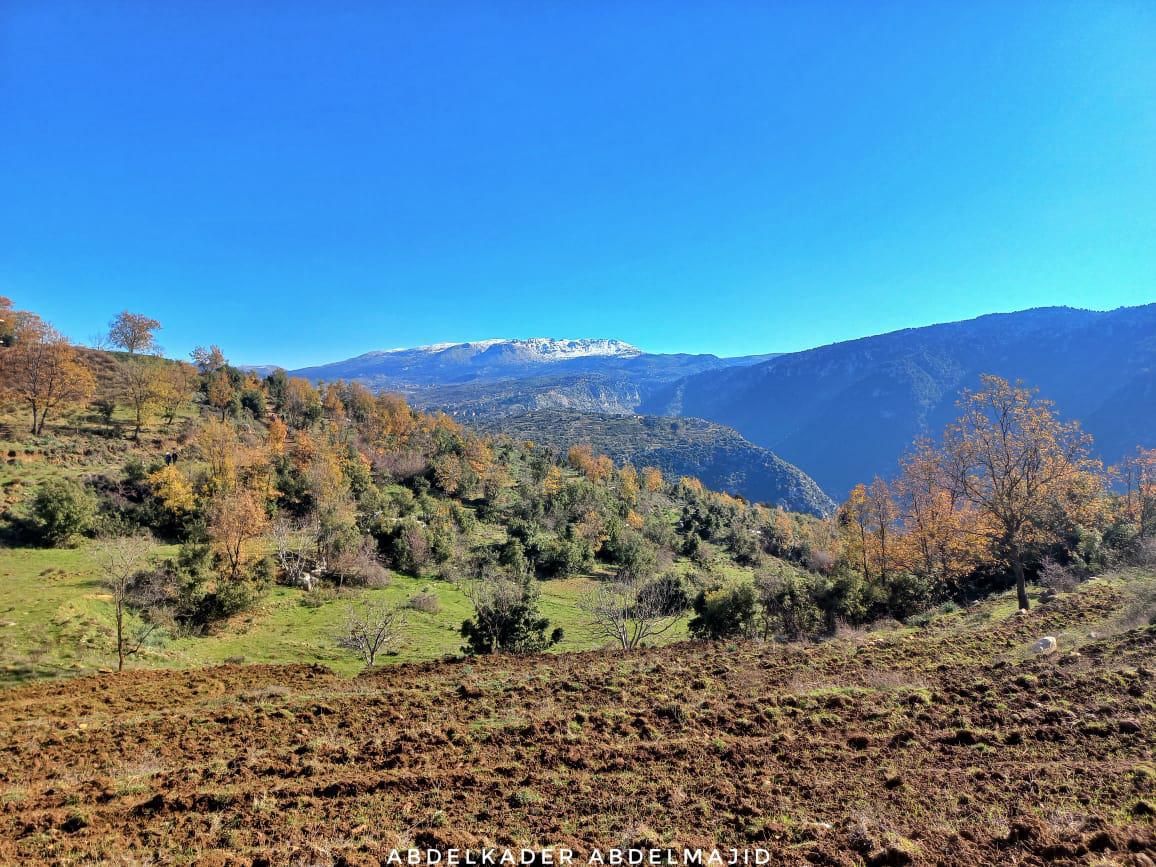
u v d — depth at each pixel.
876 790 8.42
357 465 70.06
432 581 53.12
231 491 48.91
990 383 33.66
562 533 68.25
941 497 43.31
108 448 61.25
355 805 9.02
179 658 27.06
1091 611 20.36
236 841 8.02
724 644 22.36
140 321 91.31
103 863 7.59
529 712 14.12
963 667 15.35
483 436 133.00
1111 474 38.31
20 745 13.93
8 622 25.94
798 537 92.25
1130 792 7.52
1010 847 6.52
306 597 41.88
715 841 7.30
